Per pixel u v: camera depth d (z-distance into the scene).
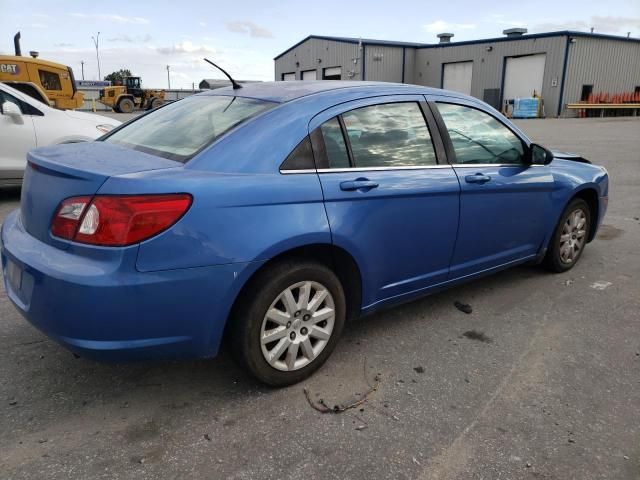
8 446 2.42
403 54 42.44
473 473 2.31
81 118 7.70
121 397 2.83
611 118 31.86
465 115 3.75
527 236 4.24
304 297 2.87
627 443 2.52
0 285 4.24
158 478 2.25
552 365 3.22
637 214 7.07
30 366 3.10
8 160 6.93
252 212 2.57
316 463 2.36
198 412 2.71
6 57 18.47
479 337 3.58
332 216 2.85
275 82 3.58
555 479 2.28
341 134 3.03
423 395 2.89
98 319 2.31
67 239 2.40
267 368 2.82
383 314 3.93
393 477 2.28
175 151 2.83
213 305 2.52
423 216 3.33
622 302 4.19
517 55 35.59
